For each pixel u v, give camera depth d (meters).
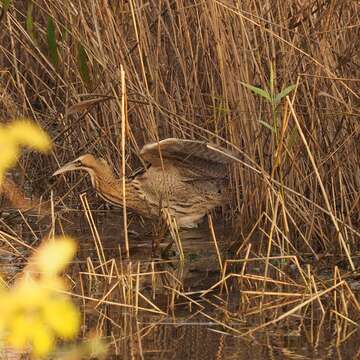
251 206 11.36
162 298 8.84
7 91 14.41
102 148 13.09
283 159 10.93
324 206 11.19
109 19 11.85
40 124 13.55
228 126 11.67
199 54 12.32
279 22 11.16
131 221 12.51
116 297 8.84
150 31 12.34
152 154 11.67
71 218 12.63
